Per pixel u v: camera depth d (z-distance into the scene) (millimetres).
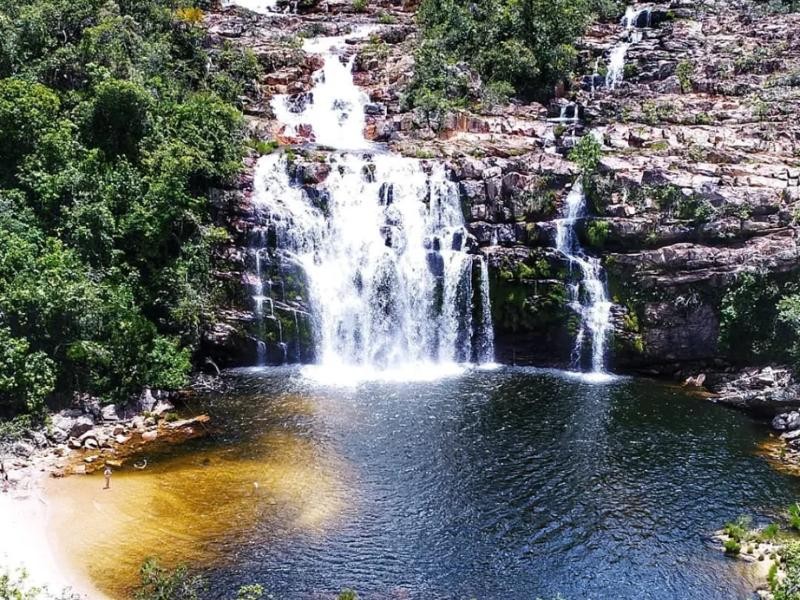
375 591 22922
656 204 41812
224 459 30938
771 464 31141
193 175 43031
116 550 24703
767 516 27203
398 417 35156
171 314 39219
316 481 29266
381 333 43469
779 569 23672
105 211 38312
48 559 24047
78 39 47375
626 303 41688
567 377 41219
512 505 27797
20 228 36594
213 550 24797
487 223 43781
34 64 44500
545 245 43250
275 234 42875
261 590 22094
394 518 26859
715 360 40719
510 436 33312
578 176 43469
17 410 32031
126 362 35562
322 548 25016
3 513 26281
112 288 37281
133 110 42156
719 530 26391
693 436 33688
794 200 40969
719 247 40562
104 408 34219
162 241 40531
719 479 29844
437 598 22719
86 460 30672
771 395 35406
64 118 41781
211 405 36375
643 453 31922
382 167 44625
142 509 27125
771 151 46531
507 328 43375
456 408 36344
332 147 49531
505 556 24844
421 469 30281
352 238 43844
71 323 34375
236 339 41688
